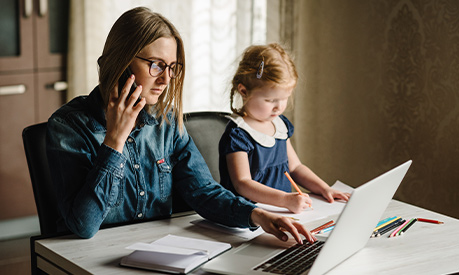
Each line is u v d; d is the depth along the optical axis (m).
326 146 2.77
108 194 1.34
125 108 1.34
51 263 1.29
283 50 1.73
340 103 2.67
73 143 1.38
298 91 2.80
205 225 1.46
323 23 2.68
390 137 2.48
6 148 3.08
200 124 1.83
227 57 2.98
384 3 2.43
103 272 1.17
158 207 1.55
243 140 1.69
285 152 1.79
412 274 1.20
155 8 3.12
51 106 3.19
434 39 2.27
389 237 1.39
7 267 2.64
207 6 3.03
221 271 1.15
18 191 3.14
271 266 1.18
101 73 1.40
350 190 1.72
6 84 3.03
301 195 1.55
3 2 2.97
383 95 2.48
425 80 2.32
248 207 1.42
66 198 1.35
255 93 1.66
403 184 2.46
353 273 1.19
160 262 1.18
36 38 3.08
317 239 1.35
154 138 1.53
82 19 3.19
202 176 1.57
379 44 2.47
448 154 2.27
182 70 1.49
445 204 2.31
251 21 2.88
